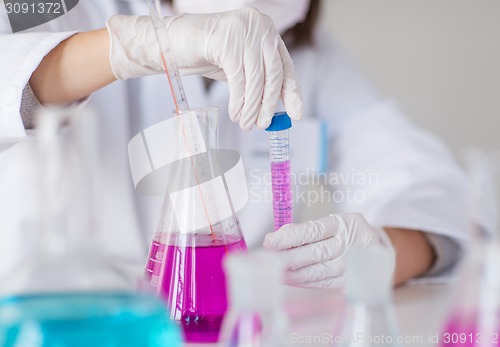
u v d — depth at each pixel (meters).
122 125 1.92
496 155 0.71
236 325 0.59
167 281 0.94
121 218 1.91
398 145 2.10
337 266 1.18
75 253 0.61
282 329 0.59
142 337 0.56
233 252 0.94
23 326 0.55
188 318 0.92
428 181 1.86
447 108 2.90
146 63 1.37
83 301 0.57
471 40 2.85
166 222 0.96
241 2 1.96
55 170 0.60
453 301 0.72
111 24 1.38
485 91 2.87
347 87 2.27
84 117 0.61
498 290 0.68
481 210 0.69
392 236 1.46
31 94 1.48
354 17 2.89
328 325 1.04
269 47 1.26
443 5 2.84
